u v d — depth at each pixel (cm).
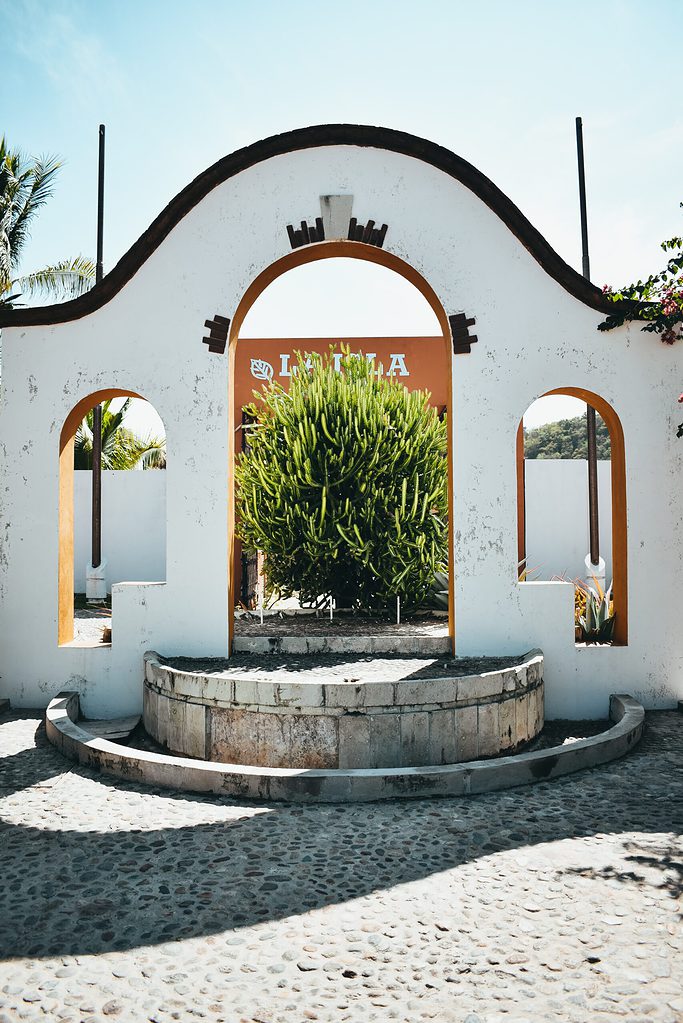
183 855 437
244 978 318
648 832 465
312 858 432
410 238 765
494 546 754
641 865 420
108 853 439
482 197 760
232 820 491
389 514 908
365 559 885
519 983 313
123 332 768
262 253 766
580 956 331
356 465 898
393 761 584
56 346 772
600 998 302
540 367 763
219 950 338
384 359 1412
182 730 639
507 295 763
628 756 615
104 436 2077
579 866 419
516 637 752
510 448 757
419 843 452
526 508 1622
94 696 766
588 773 577
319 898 385
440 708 596
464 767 543
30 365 775
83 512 1736
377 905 378
